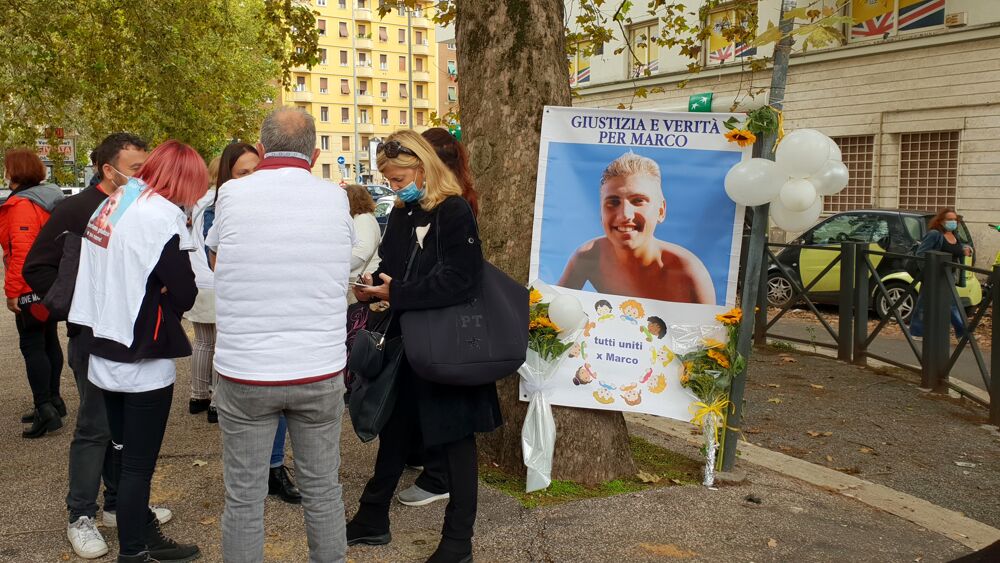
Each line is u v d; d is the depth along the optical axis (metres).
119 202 3.12
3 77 11.16
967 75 15.41
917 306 7.86
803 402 6.77
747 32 10.05
